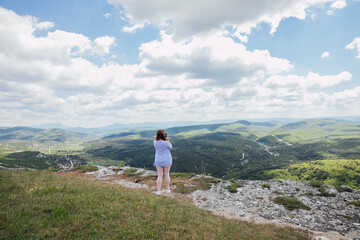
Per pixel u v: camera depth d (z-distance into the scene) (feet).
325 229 28.81
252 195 44.70
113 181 53.26
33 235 17.19
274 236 25.07
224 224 27.17
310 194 44.14
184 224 24.11
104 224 21.13
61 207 23.36
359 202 37.58
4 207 21.72
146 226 21.89
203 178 55.26
